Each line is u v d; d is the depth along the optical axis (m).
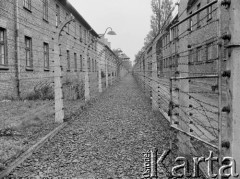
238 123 2.37
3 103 10.94
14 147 4.93
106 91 19.09
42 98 12.62
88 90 12.24
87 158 4.64
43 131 6.39
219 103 2.59
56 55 7.57
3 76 11.80
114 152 4.95
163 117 8.16
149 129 6.72
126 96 15.45
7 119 7.64
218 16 2.57
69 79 17.70
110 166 4.25
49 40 17.92
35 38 15.50
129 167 4.20
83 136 6.15
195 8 17.84
